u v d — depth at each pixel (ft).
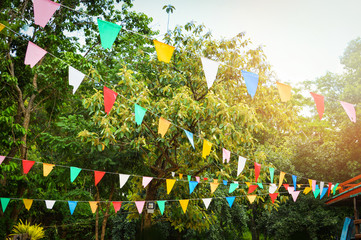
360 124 43.39
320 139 51.21
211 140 27.50
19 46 36.22
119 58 37.68
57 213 52.60
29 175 38.01
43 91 39.42
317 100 13.04
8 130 33.63
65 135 37.52
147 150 35.27
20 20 33.32
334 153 45.06
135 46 39.81
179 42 33.96
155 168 32.94
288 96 12.92
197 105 27.12
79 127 33.12
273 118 32.22
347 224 29.66
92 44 43.37
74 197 41.50
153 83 34.37
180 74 32.45
